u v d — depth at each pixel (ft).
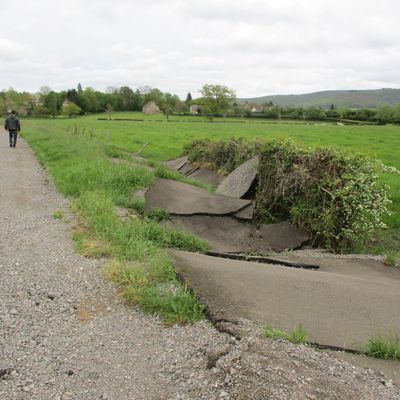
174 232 28.45
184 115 362.74
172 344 15.56
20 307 18.01
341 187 33.24
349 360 14.70
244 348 14.49
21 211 32.55
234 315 17.16
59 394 12.99
